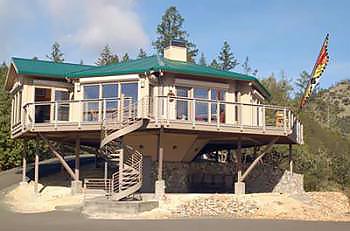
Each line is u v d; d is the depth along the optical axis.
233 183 30.75
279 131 25.69
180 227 16.27
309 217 21.14
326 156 53.03
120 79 25.80
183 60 31.31
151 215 20.00
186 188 28.38
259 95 30.67
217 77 26.48
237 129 24.56
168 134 25.47
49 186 28.09
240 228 16.23
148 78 25.34
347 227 17.36
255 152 31.95
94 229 15.48
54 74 28.12
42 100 28.34
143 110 23.59
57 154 26.38
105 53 88.62
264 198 24.19
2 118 39.69
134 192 23.55
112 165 27.97
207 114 25.33
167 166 27.66
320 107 114.25
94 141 30.09
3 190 27.77
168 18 82.88
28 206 23.12
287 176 29.03
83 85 26.84
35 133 26.52
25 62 29.86
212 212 21.20
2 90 42.81
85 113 25.78
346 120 118.31
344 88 164.00
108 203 20.36
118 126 23.45
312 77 25.92
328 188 39.00
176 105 25.02
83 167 34.50
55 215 19.89
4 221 17.73
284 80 97.38
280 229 16.20
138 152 24.33
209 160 35.00
